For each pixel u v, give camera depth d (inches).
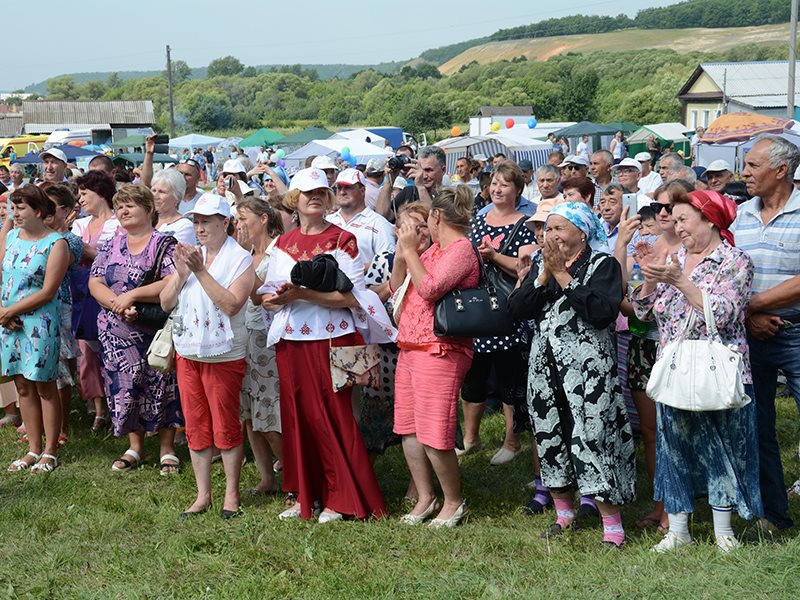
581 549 204.4
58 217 294.8
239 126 4788.4
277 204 306.8
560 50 7416.3
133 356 265.6
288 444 234.8
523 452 283.4
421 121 3654.0
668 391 188.5
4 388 319.9
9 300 272.5
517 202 269.1
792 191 211.0
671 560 188.2
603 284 197.5
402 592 185.0
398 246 230.1
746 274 189.8
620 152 1333.7
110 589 193.2
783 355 206.8
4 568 207.8
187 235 281.4
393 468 271.9
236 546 213.2
